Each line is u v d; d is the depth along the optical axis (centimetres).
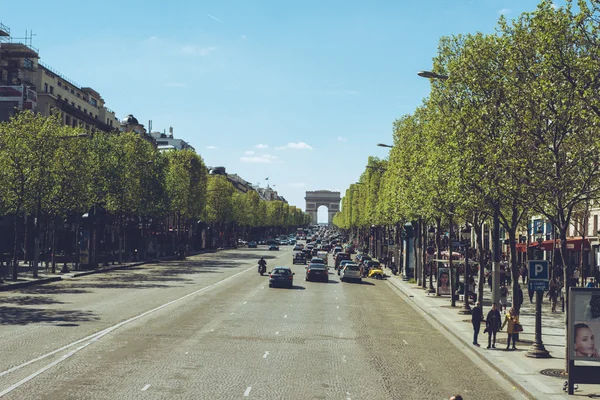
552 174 2306
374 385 1770
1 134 5156
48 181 5353
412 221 5662
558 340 2730
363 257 8138
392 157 6384
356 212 14212
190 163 10912
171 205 9294
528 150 2394
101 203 7219
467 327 3069
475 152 2592
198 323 2864
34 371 1794
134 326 2708
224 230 16675
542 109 2289
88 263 6469
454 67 2814
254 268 7469
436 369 2056
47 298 3769
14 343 2222
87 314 3058
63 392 1568
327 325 2973
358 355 2230
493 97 2697
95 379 1720
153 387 1652
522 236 7306
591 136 2234
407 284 5928
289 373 1881
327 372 1919
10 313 3041
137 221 9094
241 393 1620
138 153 7925
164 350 2181
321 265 5991
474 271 5616
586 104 2042
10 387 1600
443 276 4772
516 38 2441
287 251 13538
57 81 9519
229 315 3191
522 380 1892
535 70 2316
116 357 2033
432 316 3550
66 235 8531
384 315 3509
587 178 2298
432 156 3578
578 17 1967
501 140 2419
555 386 1828
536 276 2342
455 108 3228
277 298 4172
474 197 2816
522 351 2430
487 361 2245
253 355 2147
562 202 2392
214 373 1845
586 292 1775
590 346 1762
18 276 5381
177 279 5553
